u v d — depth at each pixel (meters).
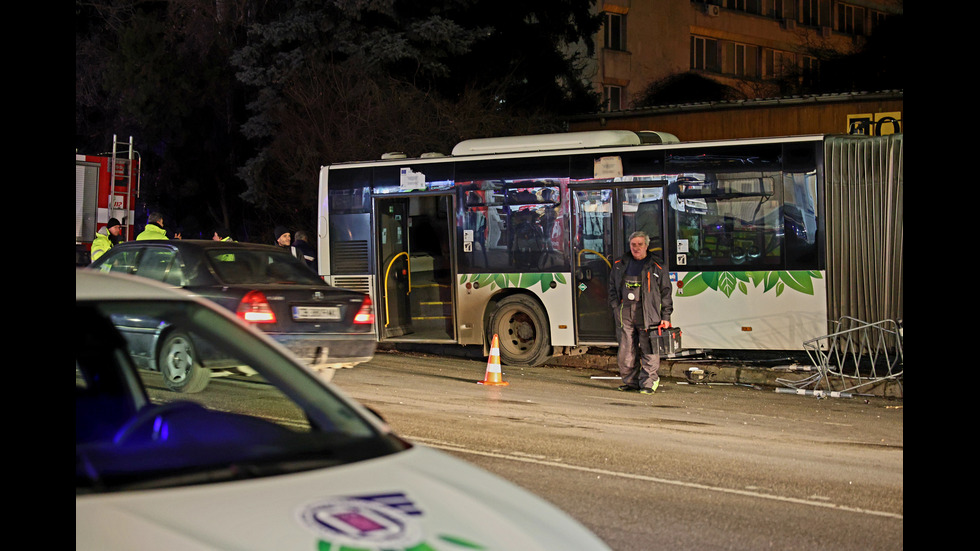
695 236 14.05
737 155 13.91
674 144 14.31
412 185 15.90
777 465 8.03
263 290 10.16
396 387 12.02
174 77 30.88
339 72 23.34
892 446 9.05
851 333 13.26
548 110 27.53
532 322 15.15
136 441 3.31
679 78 43.88
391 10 23.42
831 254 13.44
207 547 2.59
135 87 30.84
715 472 7.67
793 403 11.88
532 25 27.50
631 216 14.45
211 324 3.91
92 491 2.94
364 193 16.28
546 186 14.98
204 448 3.26
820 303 13.45
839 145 13.51
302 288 10.48
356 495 2.99
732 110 23.00
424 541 2.72
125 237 20.59
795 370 13.73
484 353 15.48
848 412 11.17
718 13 49.16
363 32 23.81
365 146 22.19
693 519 6.26
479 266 15.39
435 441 8.52
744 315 13.74
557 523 3.14
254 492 2.96
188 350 4.25
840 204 13.44
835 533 6.04
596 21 29.38
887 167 13.30
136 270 10.98
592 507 6.48
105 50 33.59
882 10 55.56
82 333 3.77
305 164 22.89
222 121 31.70
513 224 15.20
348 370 13.75
